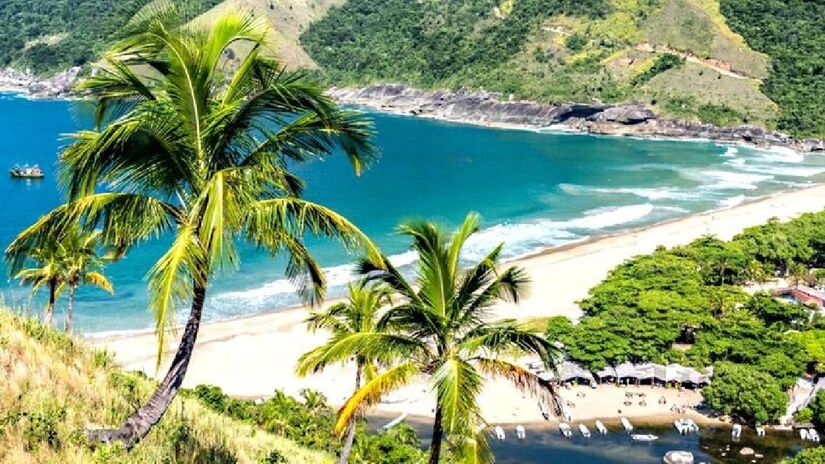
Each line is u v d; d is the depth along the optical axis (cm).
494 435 4447
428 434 4447
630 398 4956
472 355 1766
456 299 1733
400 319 1702
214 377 5091
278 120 1387
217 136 1366
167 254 1242
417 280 1784
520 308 6656
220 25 1308
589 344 5153
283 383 5044
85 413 1444
